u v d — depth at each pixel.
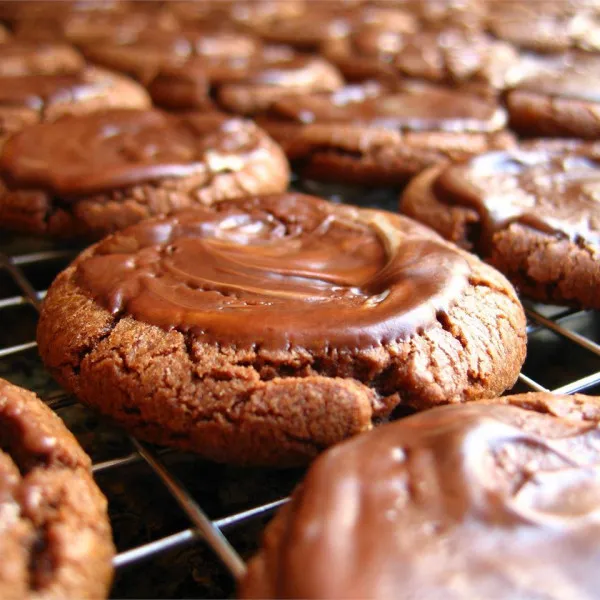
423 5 0.44
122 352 0.19
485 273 0.20
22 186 0.24
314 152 0.28
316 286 0.20
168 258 0.20
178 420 0.18
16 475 0.16
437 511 0.16
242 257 0.20
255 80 0.32
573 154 0.25
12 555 0.15
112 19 0.39
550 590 0.14
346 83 0.35
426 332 0.19
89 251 0.21
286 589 0.15
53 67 0.32
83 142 0.26
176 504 0.19
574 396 0.18
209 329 0.18
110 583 0.16
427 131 0.28
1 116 0.28
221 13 0.41
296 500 0.16
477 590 0.14
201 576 0.18
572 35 0.40
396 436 0.17
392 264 0.20
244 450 0.18
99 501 0.17
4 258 0.24
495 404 0.18
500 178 0.24
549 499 0.16
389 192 0.29
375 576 0.14
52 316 0.20
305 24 0.39
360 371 0.18
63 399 0.20
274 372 0.18
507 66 0.35
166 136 0.26
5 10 0.40
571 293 0.22
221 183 0.25
